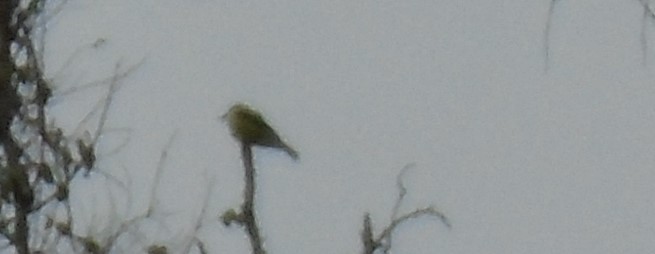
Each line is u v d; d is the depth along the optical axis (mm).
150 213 8641
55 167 8523
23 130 8453
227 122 6059
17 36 8430
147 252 8461
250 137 5988
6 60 8352
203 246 7422
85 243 8531
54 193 8500
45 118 8516
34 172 8461
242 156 6070
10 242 8383
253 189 6117
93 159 8641
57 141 8570
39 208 8477
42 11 8555
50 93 8562
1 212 8406
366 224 6703
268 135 6016
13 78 8398
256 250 6125
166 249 8445
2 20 8367
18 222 8398
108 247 8609
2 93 8359
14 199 8367
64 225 8523
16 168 8367
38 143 8500
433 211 7375
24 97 8453
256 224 6141
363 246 6680
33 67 8484
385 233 6754
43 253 8484
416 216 7266
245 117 5980
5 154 8383
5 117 8359
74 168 8602
